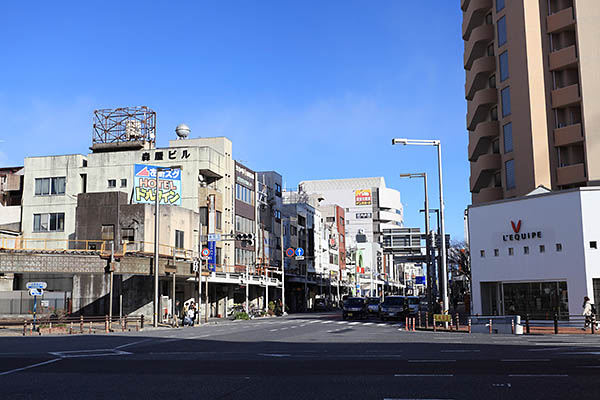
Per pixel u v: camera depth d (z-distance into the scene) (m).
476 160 55.69
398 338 26.28
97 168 64.25
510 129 47.78
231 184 69.94
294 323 45.22
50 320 38.03
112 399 10.00
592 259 32.66
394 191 173.12
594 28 44.53
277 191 87.19
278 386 11.34
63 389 11.16
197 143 69.81
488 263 38.03
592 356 16.45
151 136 68.44
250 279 65.69
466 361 15.47
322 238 111.38
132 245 52.34
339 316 63.09
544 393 10.19
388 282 161.00
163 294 53.56
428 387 11.00
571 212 33.59
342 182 173.62
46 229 63.72
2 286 52.56
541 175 44.22
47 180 64.75
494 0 50.31
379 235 166.88
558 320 33.69
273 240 83.81
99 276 51.28
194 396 10.24
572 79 45.81
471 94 55.88
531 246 35.47
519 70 46.50
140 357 17.94
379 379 12.15
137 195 60.62
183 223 56.97
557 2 46.97
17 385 11.74
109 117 68.75
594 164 43.06
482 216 38.75
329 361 16.03
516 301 36.44
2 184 69.75
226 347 21.97
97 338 28.59
